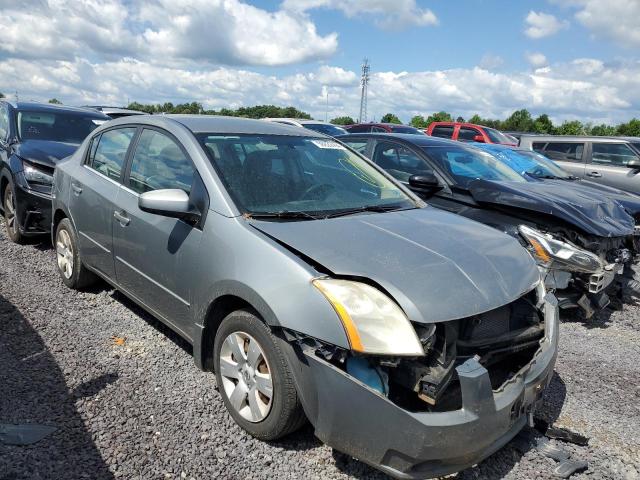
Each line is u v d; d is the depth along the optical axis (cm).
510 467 296
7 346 387
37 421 302
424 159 637
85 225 458
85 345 400
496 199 559
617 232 531
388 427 239
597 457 314
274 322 269
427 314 251
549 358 296
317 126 1828
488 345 277
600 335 522
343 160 424
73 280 495
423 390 246
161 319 373
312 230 307
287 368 272
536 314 318
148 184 387
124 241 399
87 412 315
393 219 346
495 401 256
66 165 509
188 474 270
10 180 633
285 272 275
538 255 517
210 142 366
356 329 245
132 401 329
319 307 256
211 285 311
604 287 523
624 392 401
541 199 543
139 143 417
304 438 306
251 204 329
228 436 302
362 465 287
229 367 310
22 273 546
